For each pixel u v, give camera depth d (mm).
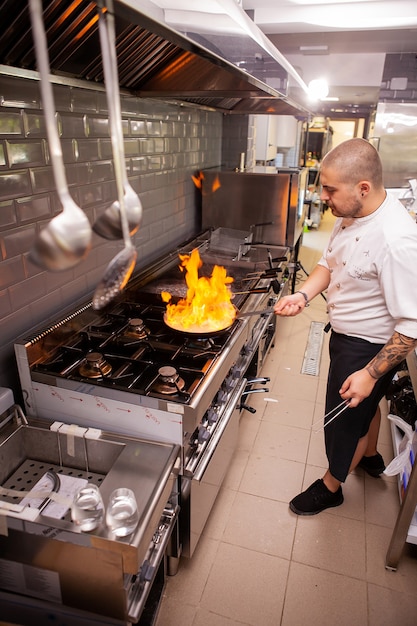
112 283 767
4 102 1372
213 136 3480
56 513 1286
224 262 2682
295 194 3113
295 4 3121
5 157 1415
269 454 2373
